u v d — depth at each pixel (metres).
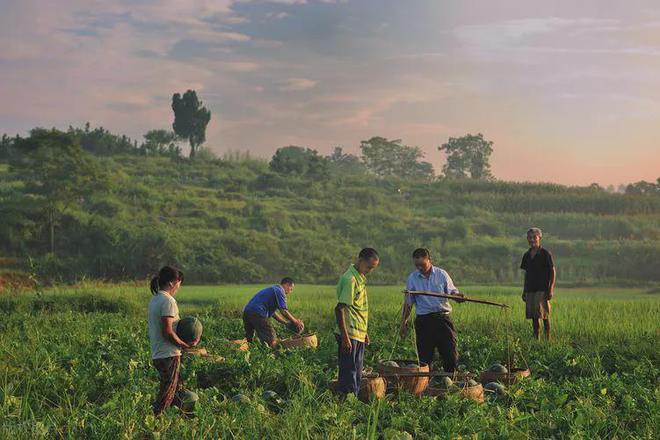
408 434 7.64
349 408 8.74
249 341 15.66
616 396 9.84
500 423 8.06
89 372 11.17
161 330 8.91
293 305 25.11
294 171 110.00
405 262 63.97
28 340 15.16
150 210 70.81
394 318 20.48
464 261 64.62
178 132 121.94
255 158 123.94
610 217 84.44
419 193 105.19
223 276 56.00
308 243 65.94
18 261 51.91
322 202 88.94
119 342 14.74
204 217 71.81
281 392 10.88
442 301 11.98
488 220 82.75
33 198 57.56
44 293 26.42
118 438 7.44
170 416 8.04
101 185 58.66
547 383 11.36
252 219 74.00
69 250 56.50
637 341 15.77
